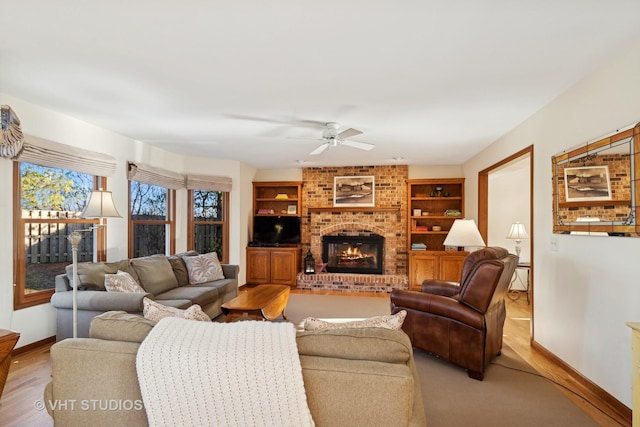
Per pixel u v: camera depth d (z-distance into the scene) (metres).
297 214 6.70
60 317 3.04
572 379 2.66
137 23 1.88
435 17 1.81
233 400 1.18
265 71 2.48
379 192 6.48
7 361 1.41
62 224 3.57
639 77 2.03
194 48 2.15
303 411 1.16
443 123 3.73
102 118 3.59
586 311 2.53
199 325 1.34
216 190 5.82
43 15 1.80
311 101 3.07
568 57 2.24
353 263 6.55
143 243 4.82
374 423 1.16
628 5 1.70
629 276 2.11
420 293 3.02
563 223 2.79
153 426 1.22
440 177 6.39
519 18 1.82
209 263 4.48
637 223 2.03
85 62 2.34
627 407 2.13
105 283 3.05
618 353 2.21
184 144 4.80
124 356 1.31
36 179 3.31
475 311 2.67
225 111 3.35
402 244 6.41
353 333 1.30
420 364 2.96
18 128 2.74
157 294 3.66
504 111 3.31
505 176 6.04
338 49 2.16
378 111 3.33
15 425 2.00
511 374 2.76
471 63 2.34
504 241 6.03
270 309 3.43
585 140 2.54
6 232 3.00
